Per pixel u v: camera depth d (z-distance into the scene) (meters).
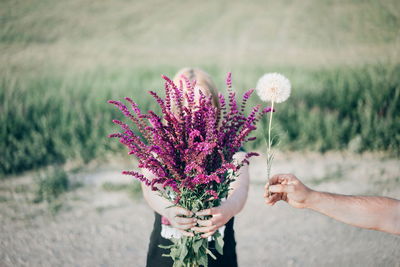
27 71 13.62
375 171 5.55
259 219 4.44
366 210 1.53
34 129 6.48
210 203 1.69
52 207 4.80
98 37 23.50
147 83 8.49
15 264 3.69
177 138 1.57
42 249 3.96
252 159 6.02
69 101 6.97
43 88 8.15
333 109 7.03
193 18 28.52
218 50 21.84
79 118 6.57
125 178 5.55
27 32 21.77
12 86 7.75
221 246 1.74
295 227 4.27
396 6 22.92
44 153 6.09
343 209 1.56
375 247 3.86
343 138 6.43
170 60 18.80
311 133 6.43
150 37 24.78
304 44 20.77
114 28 25.52
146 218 4.55
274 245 3.93
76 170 5.83
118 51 21.28
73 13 26.16
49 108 6.82
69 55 19.06
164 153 1.53
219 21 27.84
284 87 1.70
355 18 22.52
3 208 4.77
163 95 7.05
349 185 5.14
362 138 6.28
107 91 7.48
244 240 4.04
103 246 4.01
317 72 9.02
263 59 17.78
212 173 1.54
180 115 1.57
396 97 6.58
